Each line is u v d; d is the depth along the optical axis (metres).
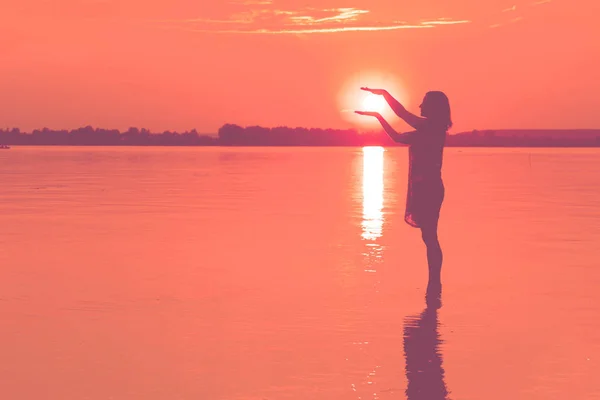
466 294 8.64
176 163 46.75
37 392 5.39
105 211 17.67
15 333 6.93
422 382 5.58
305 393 5.36
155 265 10.48
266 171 37.59
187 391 5.41
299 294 8.62
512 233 13.95
